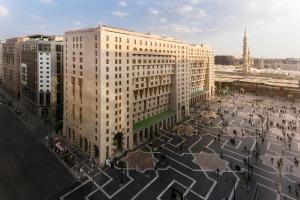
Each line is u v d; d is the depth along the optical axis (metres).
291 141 124.31
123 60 103.50
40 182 82.62
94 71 97.25
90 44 98.69
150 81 129.50
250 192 78.69
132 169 92.31
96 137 98.31
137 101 123.00
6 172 88.62
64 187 79.94
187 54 159.50
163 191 78.38
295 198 75.88
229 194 77.44
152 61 127.12
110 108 98.81
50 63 156.25
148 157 103.12
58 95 158.50
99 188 79.62
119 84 102.31
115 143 102.31
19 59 199.75
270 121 159.38
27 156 102.19
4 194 75.38
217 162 99.12
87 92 102.56
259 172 91.88
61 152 104.81
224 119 162.62
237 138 127.25
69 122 118.75
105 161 97.00
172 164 96.94
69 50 113.12
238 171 92.06
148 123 125.31
